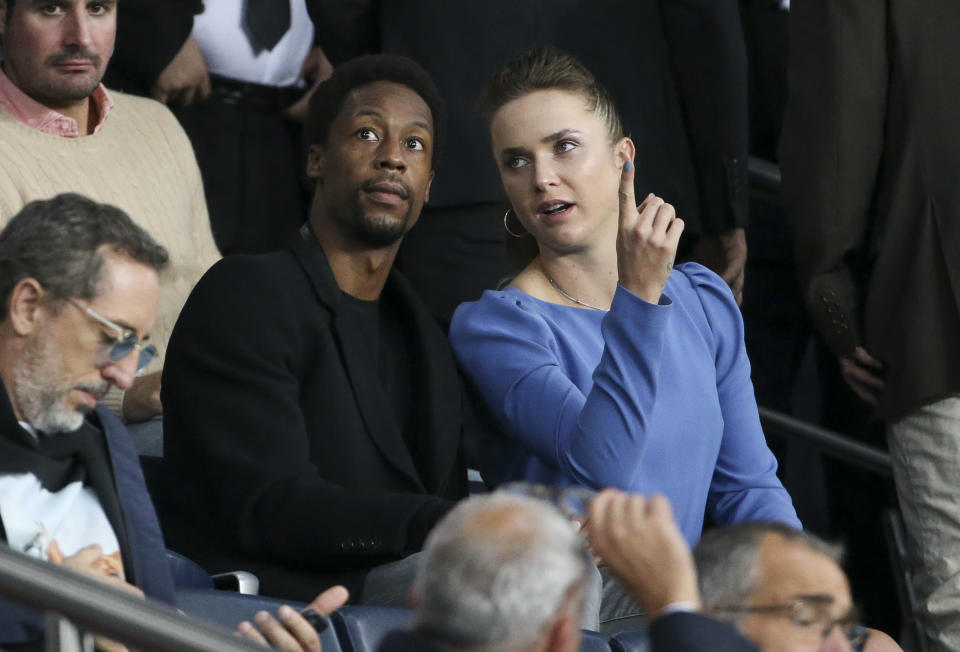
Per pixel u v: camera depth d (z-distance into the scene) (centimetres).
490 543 635
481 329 1272
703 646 684
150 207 1402
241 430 1114
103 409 948
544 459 1222
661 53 1666
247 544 1090
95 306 888
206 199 1636
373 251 1241
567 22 1603
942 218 1476
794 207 1527
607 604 1175
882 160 1510
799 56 1524
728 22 1666
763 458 1332
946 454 1475
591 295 1296
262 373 1132
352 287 1234
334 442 1151
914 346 1469
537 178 1270
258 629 916
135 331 902
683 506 1254
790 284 1856
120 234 904
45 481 898
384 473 1167
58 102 1359
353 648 926
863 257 1530
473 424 1408
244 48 1652
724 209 1688
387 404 1181
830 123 1502
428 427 1216
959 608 1463
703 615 695
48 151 1348
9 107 1351
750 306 1850
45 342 887
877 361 1513
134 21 1606
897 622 1881
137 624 699
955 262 1470
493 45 1566
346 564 1092
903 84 1491
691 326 1309
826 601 787
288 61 1686
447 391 1233
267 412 1119
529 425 1223
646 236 1182
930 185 1481
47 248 885
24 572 684
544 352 1247
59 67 1340
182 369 1141
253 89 1666
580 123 1275
